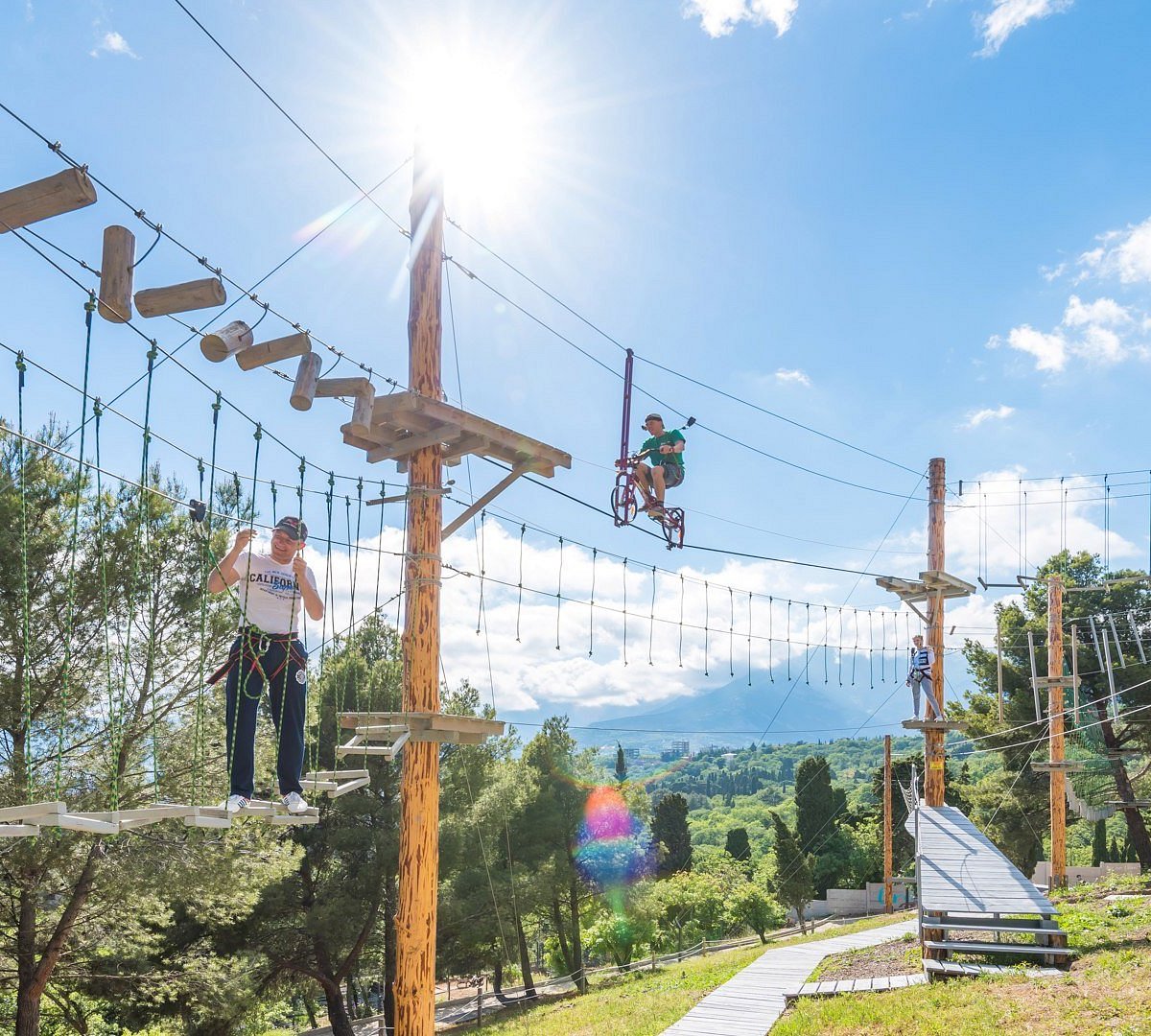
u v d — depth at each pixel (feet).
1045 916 43.96
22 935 45.62
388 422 29.50
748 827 442.50
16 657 40.29
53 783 39.96
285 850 53.21
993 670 109.81
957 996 38.93
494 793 79.77
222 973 60.23
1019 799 110.01
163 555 44.88
